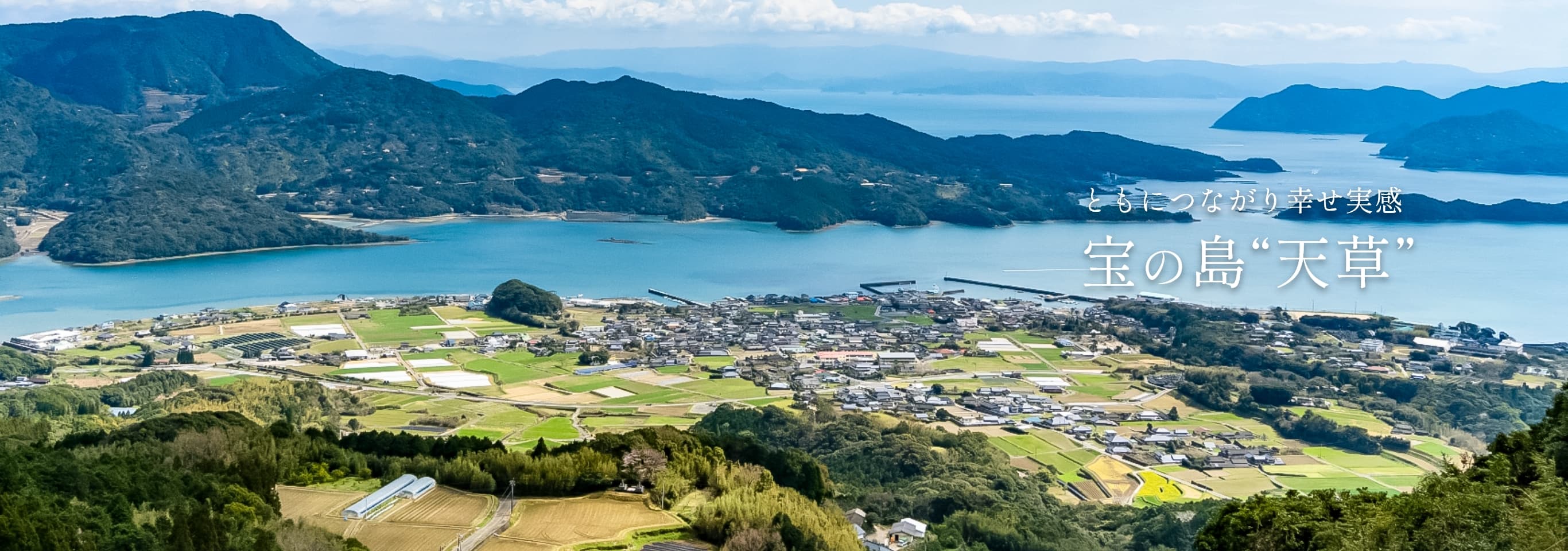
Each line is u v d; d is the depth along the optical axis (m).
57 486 144.00
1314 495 159.12
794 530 161.12
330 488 177.62
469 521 162.12
